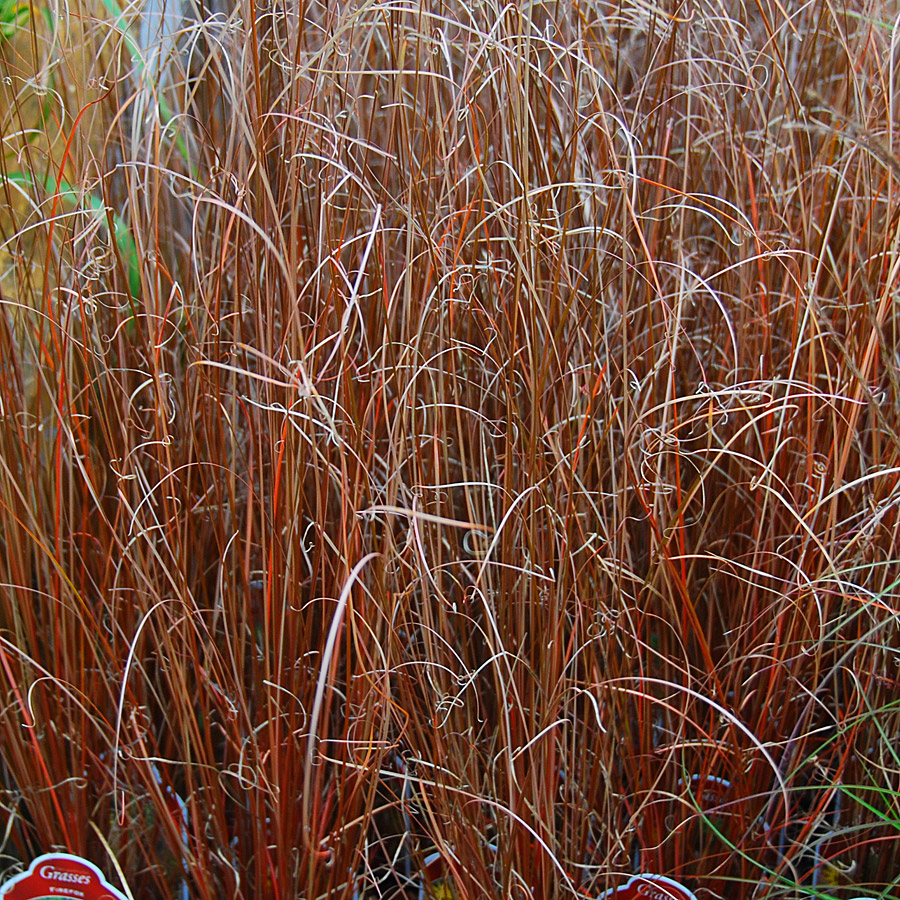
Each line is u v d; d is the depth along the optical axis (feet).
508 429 1.95
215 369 1.97
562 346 2.10
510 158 2.03
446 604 2.11
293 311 1.83
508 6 1.90
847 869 2.27
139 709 2.19
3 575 2.22
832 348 2.41
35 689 2.21
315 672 2.15
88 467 2.11
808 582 2.02
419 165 2.10
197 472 2.25
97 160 2.16
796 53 2.71
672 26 2.22
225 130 2.19
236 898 2.16
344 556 1.92
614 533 2.03
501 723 2.02
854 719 2.18
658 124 2.47
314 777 2.18
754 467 2.37
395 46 2.26
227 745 2.23
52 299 2.22
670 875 2.26
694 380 2.61
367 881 2.31
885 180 2.33
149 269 2.09
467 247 2.21
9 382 2.19
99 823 2.34
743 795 2.21
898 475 2.17
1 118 2.24
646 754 2.16
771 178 2.53
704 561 2.43
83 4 2.23
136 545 2.03
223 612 2.11
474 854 2.08
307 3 2.07
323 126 1.98
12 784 2.44
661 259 2.44
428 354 2.03
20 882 2.17
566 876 1.92
